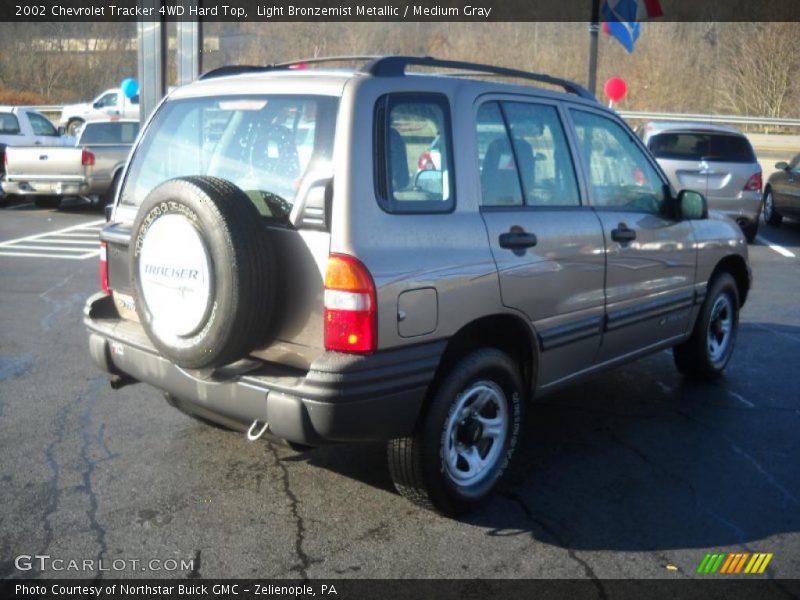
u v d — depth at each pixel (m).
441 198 3.95
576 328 4.66
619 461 4.91
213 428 5.24
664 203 5.54
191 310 3.66
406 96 3.89
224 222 3.51
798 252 12.91
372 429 3.66
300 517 4.15
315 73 3.97
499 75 4.66
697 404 5.91
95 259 11.37
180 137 4.37
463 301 3.93
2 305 8.55
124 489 4.41
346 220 3.57
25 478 4.51
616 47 34.22
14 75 34.78
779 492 4.53
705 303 6.09
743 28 35.06
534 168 4.50
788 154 27.17
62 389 5.93
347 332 3.55
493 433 4.29
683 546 3.94
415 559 3.78
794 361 6.98
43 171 16.28
